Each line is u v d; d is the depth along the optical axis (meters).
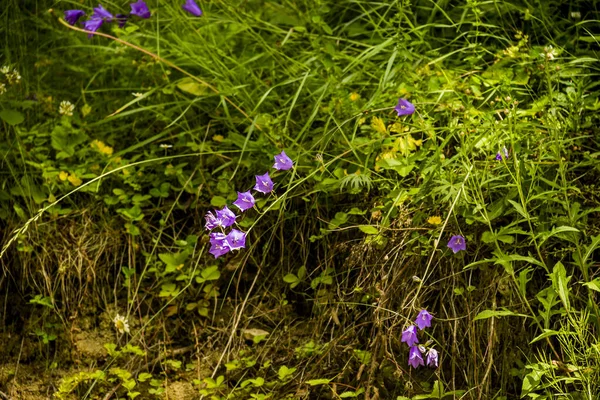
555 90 2.37
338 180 2.22
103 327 2.32
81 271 2.33
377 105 2.35
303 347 2.23
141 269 2.34
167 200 2.38
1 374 2.30
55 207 2.35
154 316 2.23
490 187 2.16
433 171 2.16
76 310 2.33
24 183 2.36
